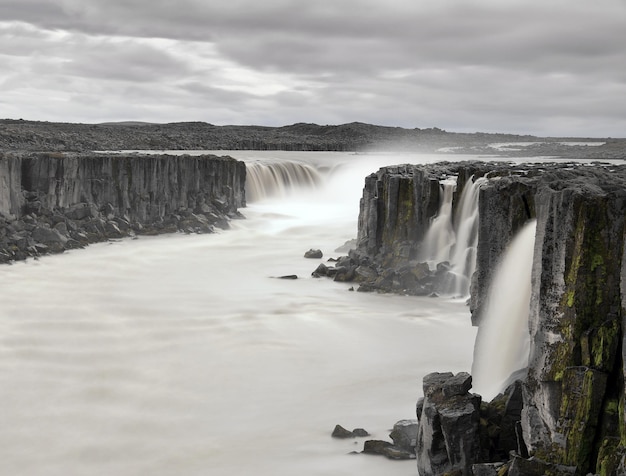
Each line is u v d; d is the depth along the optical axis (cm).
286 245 6681
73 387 3259
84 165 6881
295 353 3712
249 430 2827
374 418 2908
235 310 4478
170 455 2630
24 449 2689
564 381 2014
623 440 1872
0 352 3672
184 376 3400
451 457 2197
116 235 6719
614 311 2025
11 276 5206
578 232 2070
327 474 2422
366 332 4062
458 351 3753
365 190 5697
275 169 9525
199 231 7131
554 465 1964
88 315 4331
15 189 6216
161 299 4725
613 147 16712
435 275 4922
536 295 2189
